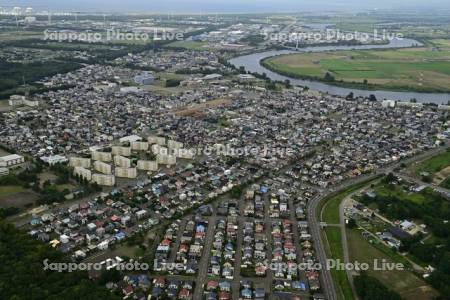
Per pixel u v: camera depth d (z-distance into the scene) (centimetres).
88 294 18650
